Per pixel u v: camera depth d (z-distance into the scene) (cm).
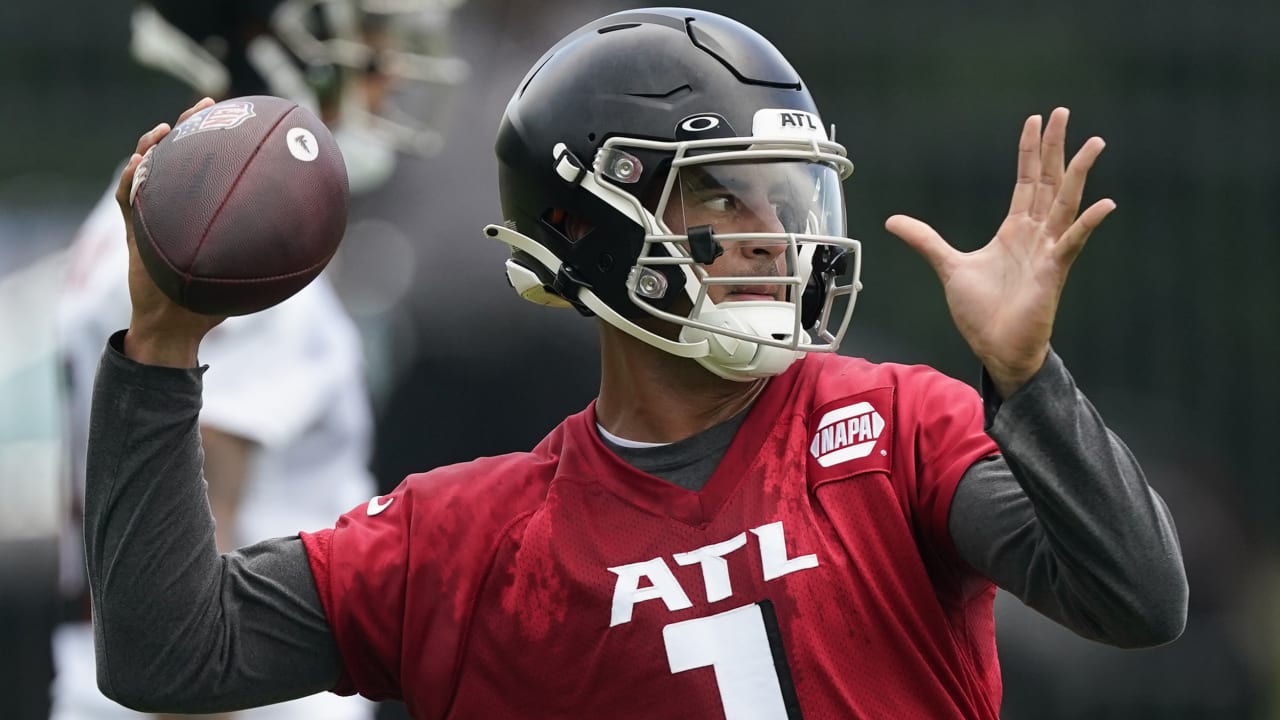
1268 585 2764
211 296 1008
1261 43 2956
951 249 959
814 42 2994
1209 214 2916
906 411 1025
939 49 3002
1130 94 2956
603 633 1002
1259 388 2878
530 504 1047
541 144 1084
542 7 2328
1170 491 2533
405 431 2058
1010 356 919
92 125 2844
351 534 1073
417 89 2052
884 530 993
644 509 1022
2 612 2498
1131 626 919
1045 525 923
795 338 1009
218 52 1681
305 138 1062
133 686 1026
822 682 976
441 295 2105
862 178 2941
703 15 1093
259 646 1051
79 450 1567
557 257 1095
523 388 2058
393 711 2162
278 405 1526
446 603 1038
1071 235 904
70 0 2833
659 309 1043
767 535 999
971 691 999
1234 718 2419
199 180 1017
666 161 1043
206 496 1049
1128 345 2903
